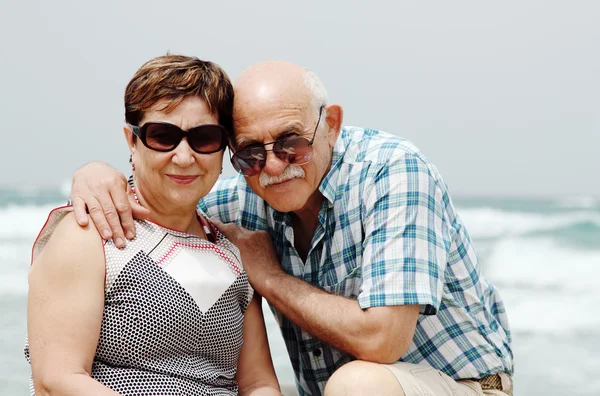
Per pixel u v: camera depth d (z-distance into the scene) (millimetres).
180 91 2990
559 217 33906
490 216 34625
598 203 55844
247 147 3336
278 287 3469
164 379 2902
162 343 2920
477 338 3686
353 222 3570
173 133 2990
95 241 2895
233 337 3193
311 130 3387
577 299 13117
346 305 3340
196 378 3002
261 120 3285
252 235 3697
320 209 3631
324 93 3535
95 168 3162
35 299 2838
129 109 3064
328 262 3650
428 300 3277
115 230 2945
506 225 30234
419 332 3635
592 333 9930
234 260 3303
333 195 3566
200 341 3041
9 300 11453
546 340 9484
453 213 3805
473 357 3670
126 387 2852
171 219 3168
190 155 3010
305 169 3406
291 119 3299
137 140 3100
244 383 3402
